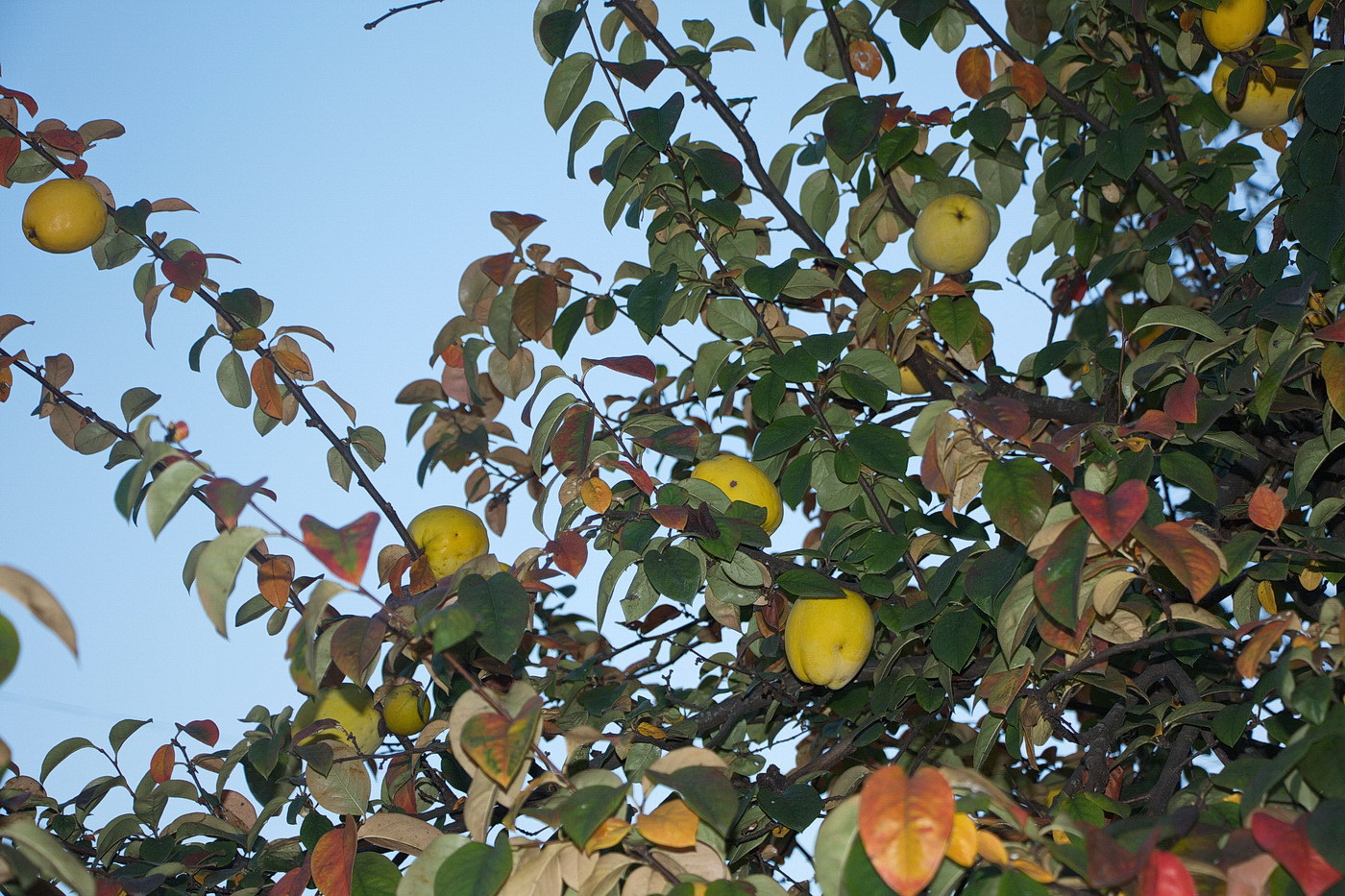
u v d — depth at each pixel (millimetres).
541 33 2916
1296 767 1717
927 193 3627
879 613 2799
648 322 2742
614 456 2793
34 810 2770
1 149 2861
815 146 3639
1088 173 3400
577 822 1681
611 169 3061
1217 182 3426
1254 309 2672
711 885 1806
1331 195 2746
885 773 1534
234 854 2885
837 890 1540
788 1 3590
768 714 3273
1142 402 3605
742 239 3270
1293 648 1768
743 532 2590
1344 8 3080
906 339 3139
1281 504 2221
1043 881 1595
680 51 3326
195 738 2883
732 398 3861
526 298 2873
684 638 3424
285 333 3037
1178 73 3932
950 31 3918
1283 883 1578
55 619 1410
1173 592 2820
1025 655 2504
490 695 1812
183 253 3053
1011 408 2137
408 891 1790
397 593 2762
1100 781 2549
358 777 2518
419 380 3699
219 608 1691
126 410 2979
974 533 2975
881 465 2705
